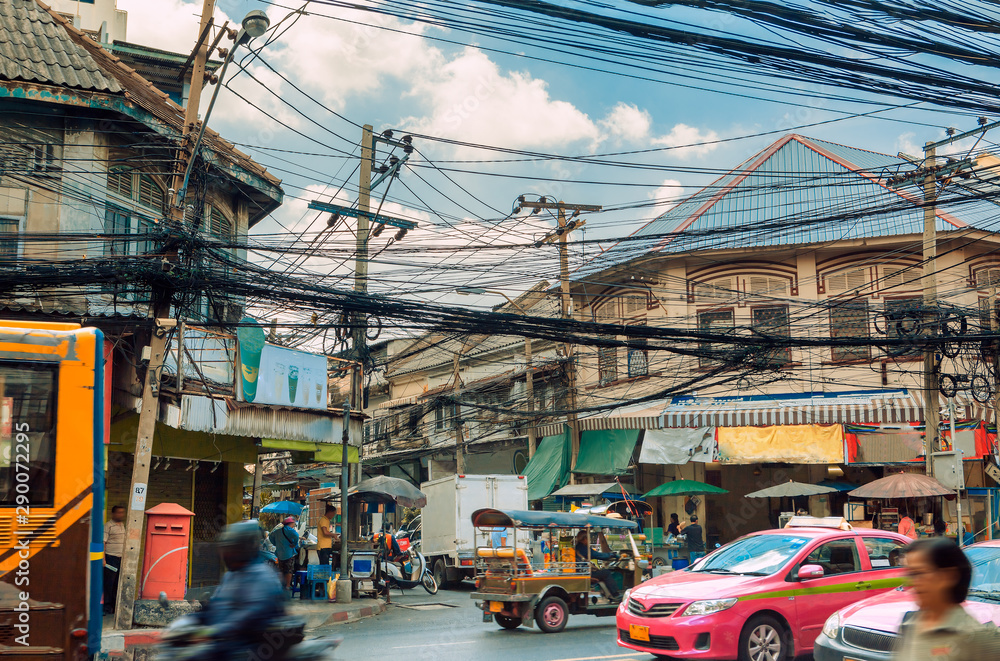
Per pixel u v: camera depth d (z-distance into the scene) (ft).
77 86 48.34
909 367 80.74
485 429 114.42
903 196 82.12
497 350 116.06
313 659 17.74
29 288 40.63
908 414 75.36
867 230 83.92
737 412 80.94
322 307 43.83
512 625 44.21
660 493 82.12
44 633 21.29
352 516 87.10
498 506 75.77
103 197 50.62
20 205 48.37
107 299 48.80
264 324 44.91
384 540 70.18
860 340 52.75
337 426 61.00
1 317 43.70
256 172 60.39
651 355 89.25
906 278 82.99
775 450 78.64
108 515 52.03
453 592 71.97
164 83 73.31
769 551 33.24
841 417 77.15
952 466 54.90
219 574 60.13
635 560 47.29
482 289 46.01
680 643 29.63
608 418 90.53
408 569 70.49
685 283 89.66
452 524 74.43
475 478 75.31
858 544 33.14
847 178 89.25
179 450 55.83
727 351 53.26
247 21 36.04
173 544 41.52
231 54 37.70
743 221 88.94
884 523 76.64
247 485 113.50
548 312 103.04
